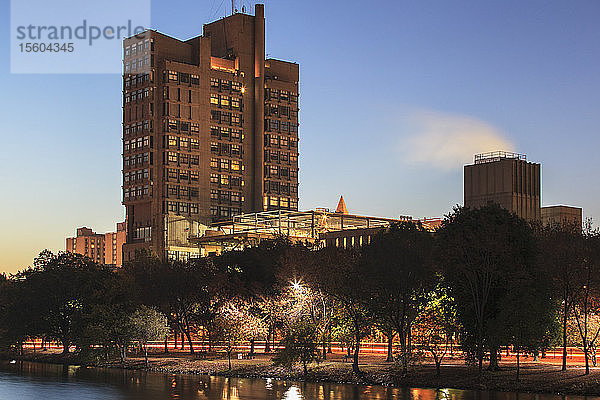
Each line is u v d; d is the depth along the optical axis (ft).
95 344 419.74
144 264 546.67
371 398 239.30
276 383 293.64
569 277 276.41
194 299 426.51
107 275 507.30
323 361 337.31
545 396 237.45
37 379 335.67
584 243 282.77
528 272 273.75
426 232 311.88
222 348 442.91
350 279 304.30
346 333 314.96
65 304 492.13
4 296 522.06
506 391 250.57
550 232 313.94
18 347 522.88
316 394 252.42
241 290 407.03
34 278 499.10
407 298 297.74
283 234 620.49
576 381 251.19
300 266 355.56
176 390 275.80
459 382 265.95
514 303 263.08
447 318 284.20
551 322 279.49
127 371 374.02
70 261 513.04
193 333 452.35
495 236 271.08
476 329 281.74
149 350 463.01
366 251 311.47
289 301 336.90
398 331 296.10
